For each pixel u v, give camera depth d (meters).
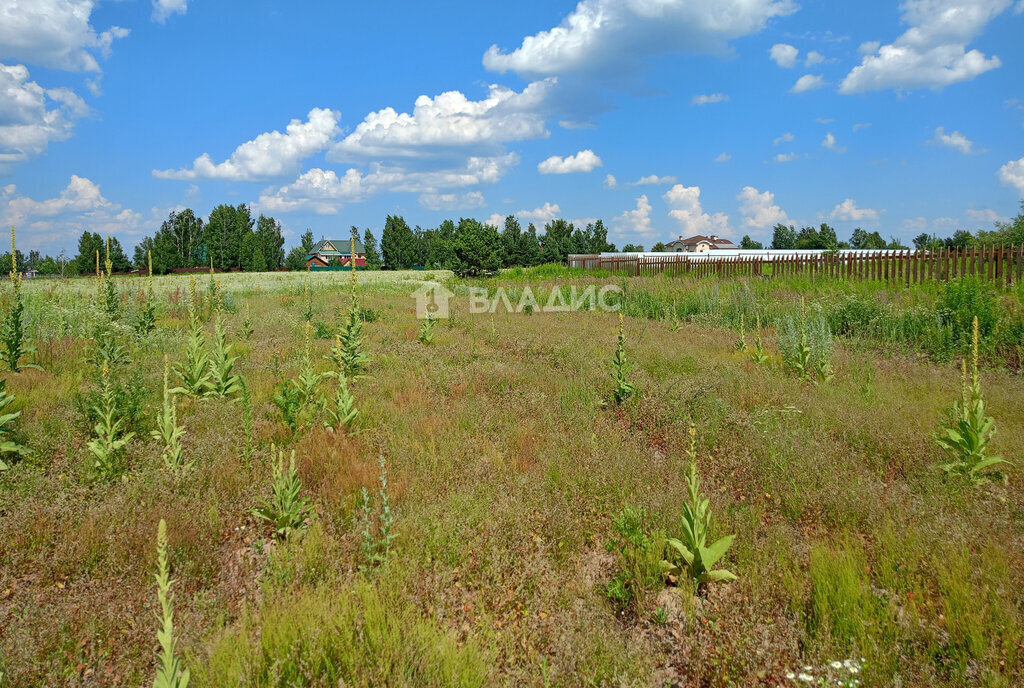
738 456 5.92
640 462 5.80
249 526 4.73
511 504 4.93
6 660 3.09
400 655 3.11
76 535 4.30
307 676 2.95
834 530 4.59
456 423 6.98
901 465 5.68
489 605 3.83
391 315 17.97
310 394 7.46
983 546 4.10
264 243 99.38
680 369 9.79
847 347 10.94
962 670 3.07
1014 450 5.70
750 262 24.88
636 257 35.53
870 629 3.35
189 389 7.70
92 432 6.24
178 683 2.61
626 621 3.74
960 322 10.76
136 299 16.47
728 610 3.69
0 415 5.81
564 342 12.14
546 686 3.04
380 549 4.25
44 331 11.45
